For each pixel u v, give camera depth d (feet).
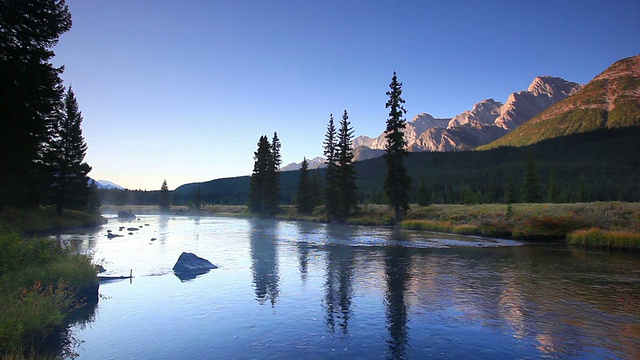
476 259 68.28
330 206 200.85
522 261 65.82
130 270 57.88
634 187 422.82
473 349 26.58
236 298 41.22
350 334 29.78
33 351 25.46
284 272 56.39
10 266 38.37
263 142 273.13
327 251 80.23
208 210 375.45
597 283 47.70
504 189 472.44
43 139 102.99
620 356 25.11
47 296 32.60
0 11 79.61
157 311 36.35
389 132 168.14
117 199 522.47
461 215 145.18
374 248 85.35
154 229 151.33
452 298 40.65
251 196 284.82
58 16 91.04
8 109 82.33
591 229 92.94
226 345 27.43
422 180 247.70
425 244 92.68
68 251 51.55
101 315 34.99
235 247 87.81
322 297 41.52
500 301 39.29
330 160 232.32
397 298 40.88
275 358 25.03
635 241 81.51
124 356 25.26
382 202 369.50
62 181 164.45
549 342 27.81
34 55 86.58
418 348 26.81
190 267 58.49
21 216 122.31
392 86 167.73
